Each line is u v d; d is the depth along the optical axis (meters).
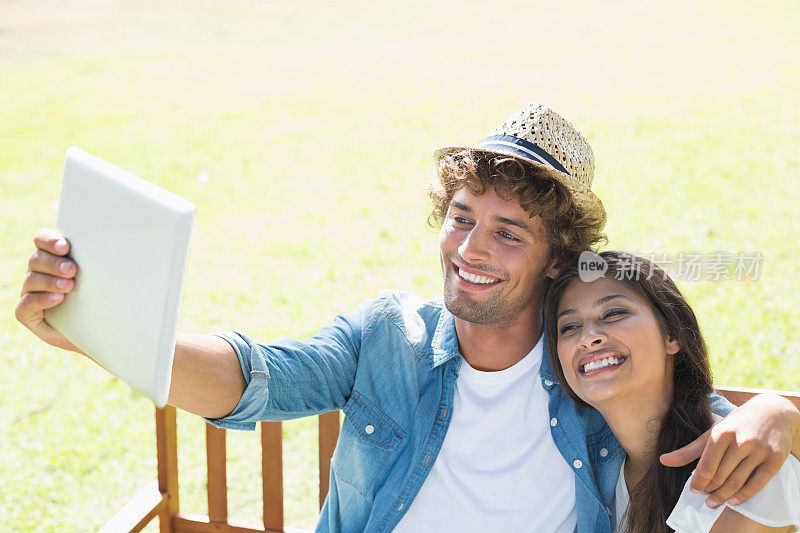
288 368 1.62
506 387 1.67
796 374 3.76
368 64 11.84
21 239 6.55
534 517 1.61
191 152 8.51
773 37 10.81
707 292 4.64
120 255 1.24
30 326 1.39
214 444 2.09
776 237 5.39
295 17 15.77
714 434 1.33
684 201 6.10
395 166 7.64
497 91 9.77
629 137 7.66
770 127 7.59
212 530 2.12
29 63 13.12
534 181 1.59
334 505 1.76
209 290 5.34
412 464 1.66
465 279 1.63
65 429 3.82
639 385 1.47
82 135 9.33
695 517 1.37
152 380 1.23
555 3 14.91
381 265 5.55
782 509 1.33
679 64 10.05
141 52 13.59
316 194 7.11
